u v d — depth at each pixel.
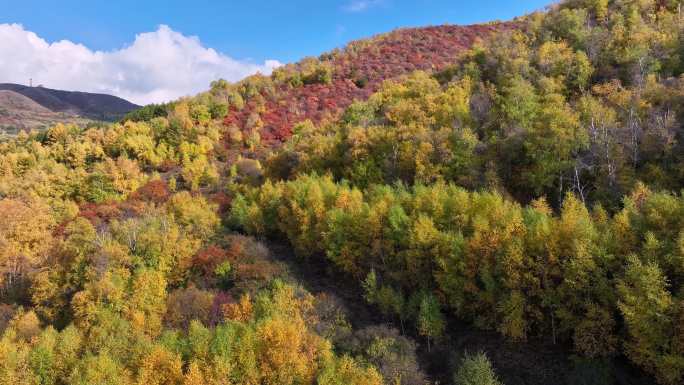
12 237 55.88
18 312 42.28
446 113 55.75
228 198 67.44
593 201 40.78
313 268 49.94
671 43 55.59
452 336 35.34
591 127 43.34
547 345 32.12
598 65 59.56
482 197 39.41
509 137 47.59
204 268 47.50
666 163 39.75
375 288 39.09
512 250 31.56
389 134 55.38
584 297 29.97
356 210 44.91
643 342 25.70
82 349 34.47
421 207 41.62
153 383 29.19
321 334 35.25
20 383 30.91
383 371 30.03
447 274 36.06
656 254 27.23
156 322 38.53
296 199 53.09
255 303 38.84
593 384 26.36
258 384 29.83
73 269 46.16
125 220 57.47
